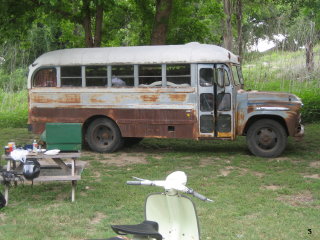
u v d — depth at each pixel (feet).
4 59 96.63
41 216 21.86
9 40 56.29
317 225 20.38
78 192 26.53
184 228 14.52
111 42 63.16
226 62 37.22
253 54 87.81
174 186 14.03
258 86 71.05
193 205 14.15
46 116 41.55
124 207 23.40
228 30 74.74
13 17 48.96
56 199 25.04
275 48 84.79
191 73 37.86
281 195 26.11
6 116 64.13
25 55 97.19
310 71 74.02
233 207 23.36
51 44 96.94
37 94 41.65
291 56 81.71
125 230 12.35
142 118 39.22
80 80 40.65
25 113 65.62
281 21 84.43
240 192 26.27
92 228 20.38
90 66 40.34
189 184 28.25
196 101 37.86
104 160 37.37
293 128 36.91
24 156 23.36
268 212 22.47
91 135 40.86
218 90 37.42
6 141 46.98
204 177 30.63
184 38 57.26
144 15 56.34
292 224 20.44
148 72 38.99
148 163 35.65
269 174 31.24
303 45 79.56
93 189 27.12
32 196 25.72
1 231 19.74
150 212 14.93
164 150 42.14
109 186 27.91
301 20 78.43
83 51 40.96
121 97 39.58
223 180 29.30
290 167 33.50
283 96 37.27
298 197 25.62
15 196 25.54
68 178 23.86
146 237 12.55
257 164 34.55
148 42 57.31
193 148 43.09
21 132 54.70
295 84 70.33
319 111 58.03
